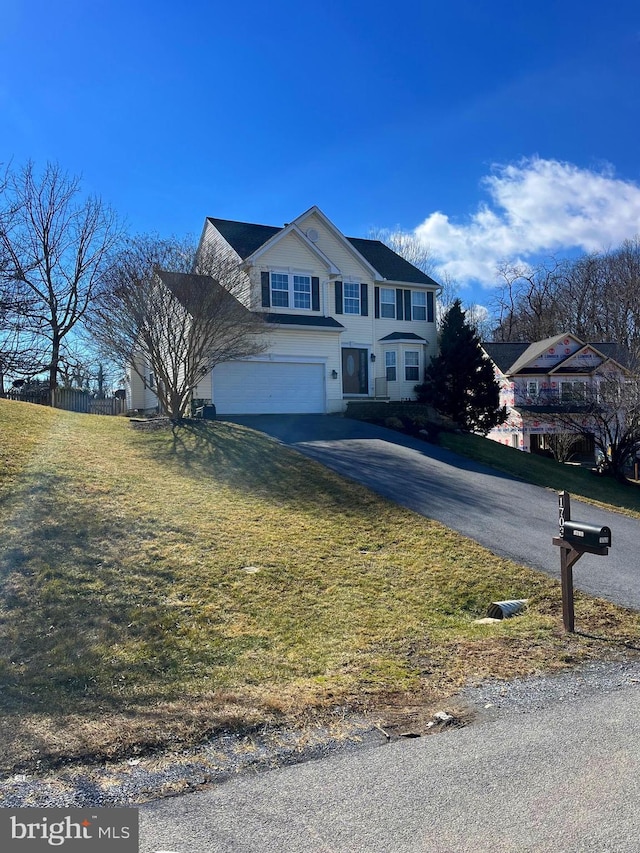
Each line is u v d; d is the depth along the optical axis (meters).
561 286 51.66
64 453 12.12
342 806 3.41
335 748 4.21
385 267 28.33
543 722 4.63
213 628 6.59
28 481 10.01
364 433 19.84
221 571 8.05
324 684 5.41
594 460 33.12
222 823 3.24
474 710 4.92
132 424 16.53
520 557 9.95
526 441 31.91
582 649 6.56
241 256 23.06
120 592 7.07
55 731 4.24
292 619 7.07
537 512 13.40
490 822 3.23
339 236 25.78
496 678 5.68
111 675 5.30
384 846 3.03
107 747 4.05
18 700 4.70
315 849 3.01
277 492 12.05
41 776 3.69
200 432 16.05
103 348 19.66
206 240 26.03
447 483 14.74
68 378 26.42
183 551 8.49
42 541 7.98
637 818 3.26
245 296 21.98
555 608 8.15
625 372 27.12
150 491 10.88
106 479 11.01
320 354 23.75
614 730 4.44
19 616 6.22
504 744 4.23
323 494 12.22
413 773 3.80
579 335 49.69
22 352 15.80
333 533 10.19
